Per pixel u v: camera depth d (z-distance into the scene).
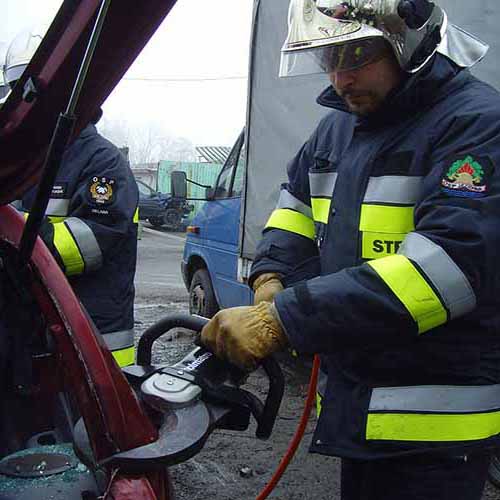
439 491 1.62
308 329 1.43
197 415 1.34
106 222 2.49
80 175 2.53
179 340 6.05
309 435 3.99
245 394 1.45
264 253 1.98
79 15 1.14
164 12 1.12
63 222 2.42
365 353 1.64
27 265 1.48
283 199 2.05
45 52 1.21
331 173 1.86
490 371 1.61
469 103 1.55
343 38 1.52
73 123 1.11
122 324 2.67
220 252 5.77
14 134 1.35
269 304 1.49
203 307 6.15
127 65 1.21
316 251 1.99
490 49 2.98
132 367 1.54
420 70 1.56
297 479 3.46
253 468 3.57
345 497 1.90
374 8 1.50
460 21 3.05
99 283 2.59
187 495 3.28
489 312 1.54
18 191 1.56
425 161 1.58
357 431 1.65
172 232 20.05
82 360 1.34
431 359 1.58
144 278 10.37
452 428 1.59
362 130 1.72
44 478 1.45
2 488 1.42
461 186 1.45
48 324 1.43
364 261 1.67
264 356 1.45
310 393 1.92
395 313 1.41
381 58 1.57
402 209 1.61
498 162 1.44
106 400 1.30
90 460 1.32
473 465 1.65
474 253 1.40
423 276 1.40
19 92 1.28
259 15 4.69
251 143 4.86
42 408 1.93
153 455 1.24
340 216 1.73
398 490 1.66
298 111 4.32
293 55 1.69
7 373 1.92
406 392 1.61
